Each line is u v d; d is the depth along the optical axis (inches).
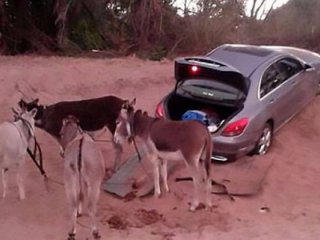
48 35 856.9
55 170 430.6
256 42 937.5
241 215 367.6
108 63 722.2
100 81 631.8
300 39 938.7
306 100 506.0
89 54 824.3
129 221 356.5
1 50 811.4
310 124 504.7
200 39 923.4
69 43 836.0
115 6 898.7
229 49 479.8
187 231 346.0
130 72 673.0
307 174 425.4
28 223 354.3
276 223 357.4
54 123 416.5
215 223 356.2
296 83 478.3
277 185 406.6
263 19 989.2
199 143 362.0
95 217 341.1
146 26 876.0
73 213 326.0
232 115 420.8
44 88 597.9
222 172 418.9
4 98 557.3
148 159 400.8
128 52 853.8
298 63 486.9
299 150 462.3
